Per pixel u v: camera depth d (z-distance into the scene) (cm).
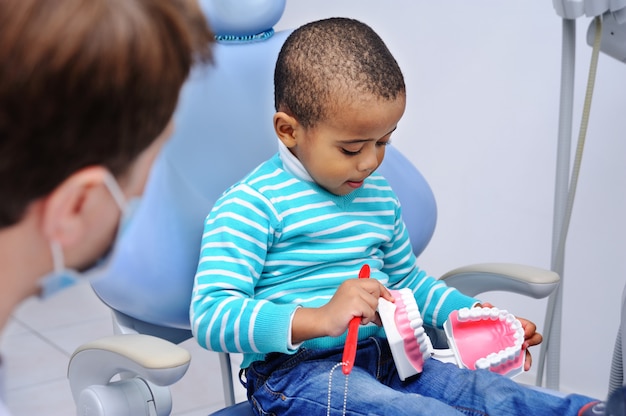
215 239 104
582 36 152
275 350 96
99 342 92
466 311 106
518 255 169
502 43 162
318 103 101
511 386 96
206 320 99
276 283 107
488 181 171
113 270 101
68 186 40
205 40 44
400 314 100
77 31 37
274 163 111
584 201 158
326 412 96
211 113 110
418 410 90
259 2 113
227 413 104
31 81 37
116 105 39
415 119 182
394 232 118
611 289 157
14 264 41
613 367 111
